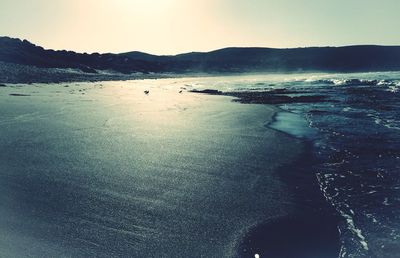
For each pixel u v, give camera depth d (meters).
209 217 8.11
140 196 9.26
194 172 11.12
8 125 18.34
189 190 9.69
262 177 10.67
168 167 11.59
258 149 13.80
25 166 11.62
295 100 30.70
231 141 15.16
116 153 13.21
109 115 22.28
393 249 6.69
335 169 11.31
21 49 78.75
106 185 10.01
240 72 127.31
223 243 7.05
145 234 7.38
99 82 57.09
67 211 8.38
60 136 15.96
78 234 7.34
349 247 6.84
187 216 8.17
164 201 8.98
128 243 7.03
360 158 12.37
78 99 30.73
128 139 15.51
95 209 8.50
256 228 7.61
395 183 9.95
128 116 22.05
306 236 7.30
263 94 37.12
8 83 42.16
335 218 8.02
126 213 8.30
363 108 24.27
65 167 11.54
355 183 10.05
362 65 116.81
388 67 112.56
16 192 9.49
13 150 13.54
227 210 8.47
